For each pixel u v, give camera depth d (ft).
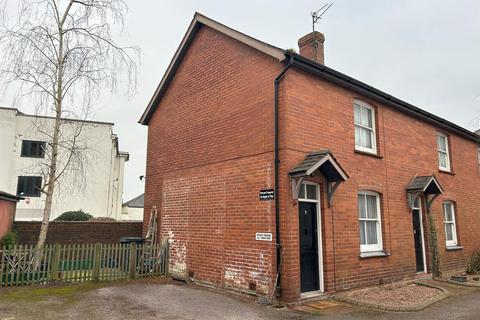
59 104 36.19
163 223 41.14
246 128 31.99
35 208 90.63
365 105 37.42
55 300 27.14
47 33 34.76
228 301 27.71
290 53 28.07
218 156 34.68
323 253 29.58
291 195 27.63
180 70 42.83
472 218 51.06
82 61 35.83
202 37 39.88
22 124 93.66
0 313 23.30
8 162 91.20
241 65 33.68
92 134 95.50
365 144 36.70
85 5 35.70
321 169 29.84
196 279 34.71
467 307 26.94
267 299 27.04
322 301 27.86
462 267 46.29
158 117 45.85
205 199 35.42
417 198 41.96
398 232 37.09
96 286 32.68
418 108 41.55
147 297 28.66
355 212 32.78
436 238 42.01
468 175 52.54
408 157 40.81
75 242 49.85
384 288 32.94
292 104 29.12
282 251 26.84
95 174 95.35
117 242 51.98
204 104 37.81
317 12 41.39
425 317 23.90
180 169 39.86
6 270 32.17
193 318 22.95
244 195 30.99
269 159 29.17
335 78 32.42
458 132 50.90
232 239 31.48
